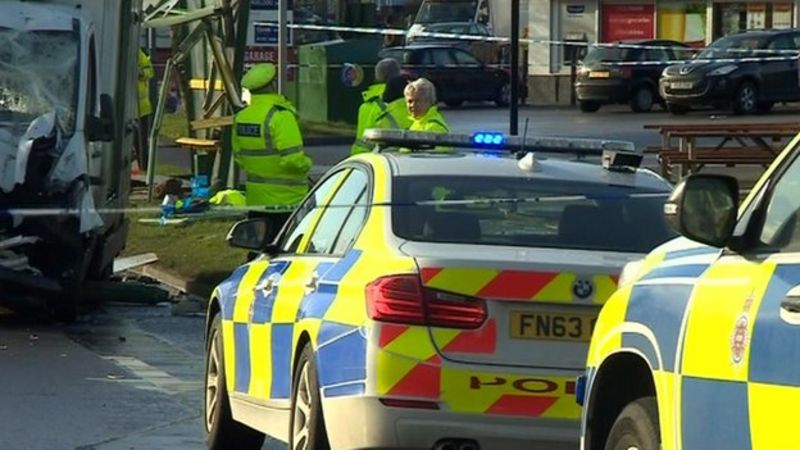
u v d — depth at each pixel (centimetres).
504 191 2309
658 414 1658
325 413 2169
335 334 2167
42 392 3266
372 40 10581
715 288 1557
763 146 6488
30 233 4150
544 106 13038
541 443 2056
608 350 1758
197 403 3186
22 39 4488
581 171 2386
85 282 4653
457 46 12756
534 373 2061
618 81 11788
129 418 3005
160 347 3991
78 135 4366
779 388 1402
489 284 2075
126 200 5381
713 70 11031
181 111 9912
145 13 6806
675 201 1567
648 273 1723
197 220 5972
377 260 2159
